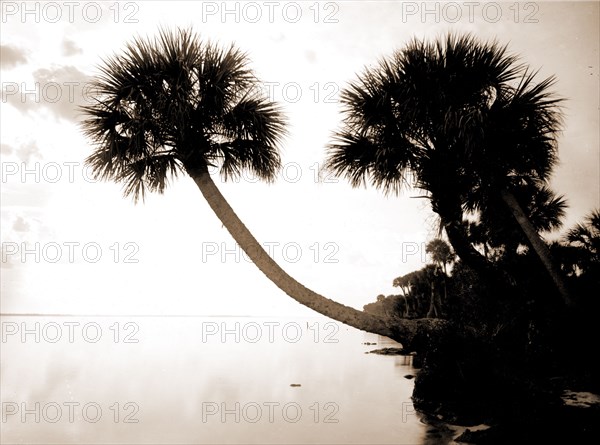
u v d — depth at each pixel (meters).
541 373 8.52
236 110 8.15
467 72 8.47
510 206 9.41
